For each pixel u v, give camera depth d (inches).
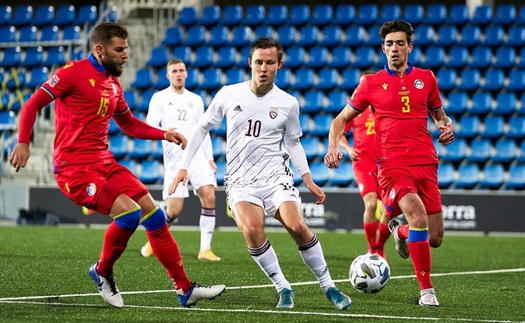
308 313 751.7
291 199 776.9
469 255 1446.9
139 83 2561.5
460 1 2891.2
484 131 2322.8
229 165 804.0
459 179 2186.3
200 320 698.2
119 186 742.5
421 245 849.5
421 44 2583.7
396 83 879.1
